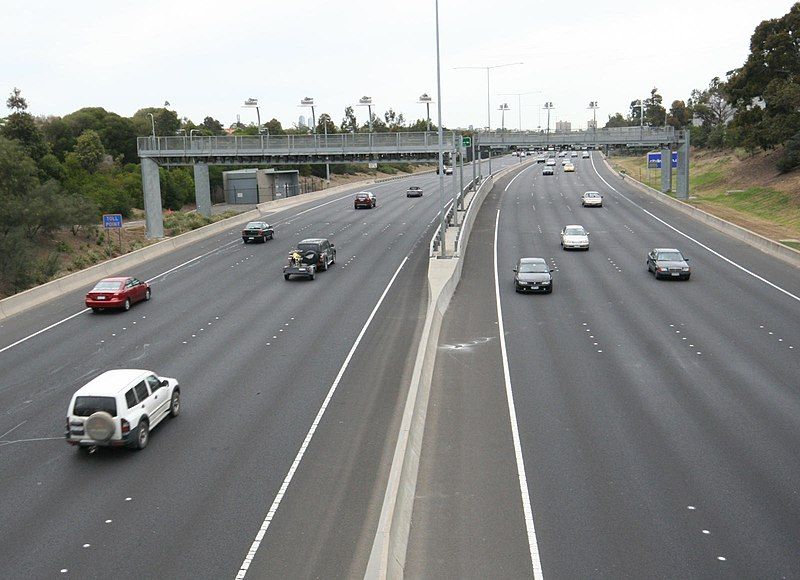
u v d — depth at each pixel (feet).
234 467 52.90
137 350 86.22
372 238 176.45
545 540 41.75
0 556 41.65
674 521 43.60
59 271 167.22
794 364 74.54
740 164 303.68
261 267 142.41
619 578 37.88
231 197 333.01
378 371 75.05
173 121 417.90
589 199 221.46
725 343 82.69
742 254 142.41
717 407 62.64
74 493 49.42
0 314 108.27
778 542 41.06
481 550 40.81
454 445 55.57
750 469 50.49
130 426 55.01
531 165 449.48
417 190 283.59
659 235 167.53
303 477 51.03
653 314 97.19
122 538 43.37
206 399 67.92
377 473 51.42
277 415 63.21
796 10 262.88
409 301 108.06
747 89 273.13
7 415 65.98
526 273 113.39
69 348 88.69
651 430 57.77
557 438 56.54
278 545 42.24
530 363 76.48
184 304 111.75
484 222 193.88
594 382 69.87
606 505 45.73
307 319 98.84
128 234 229.86
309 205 265.34
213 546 42.24
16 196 198.08
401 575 37.81
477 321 95.25
